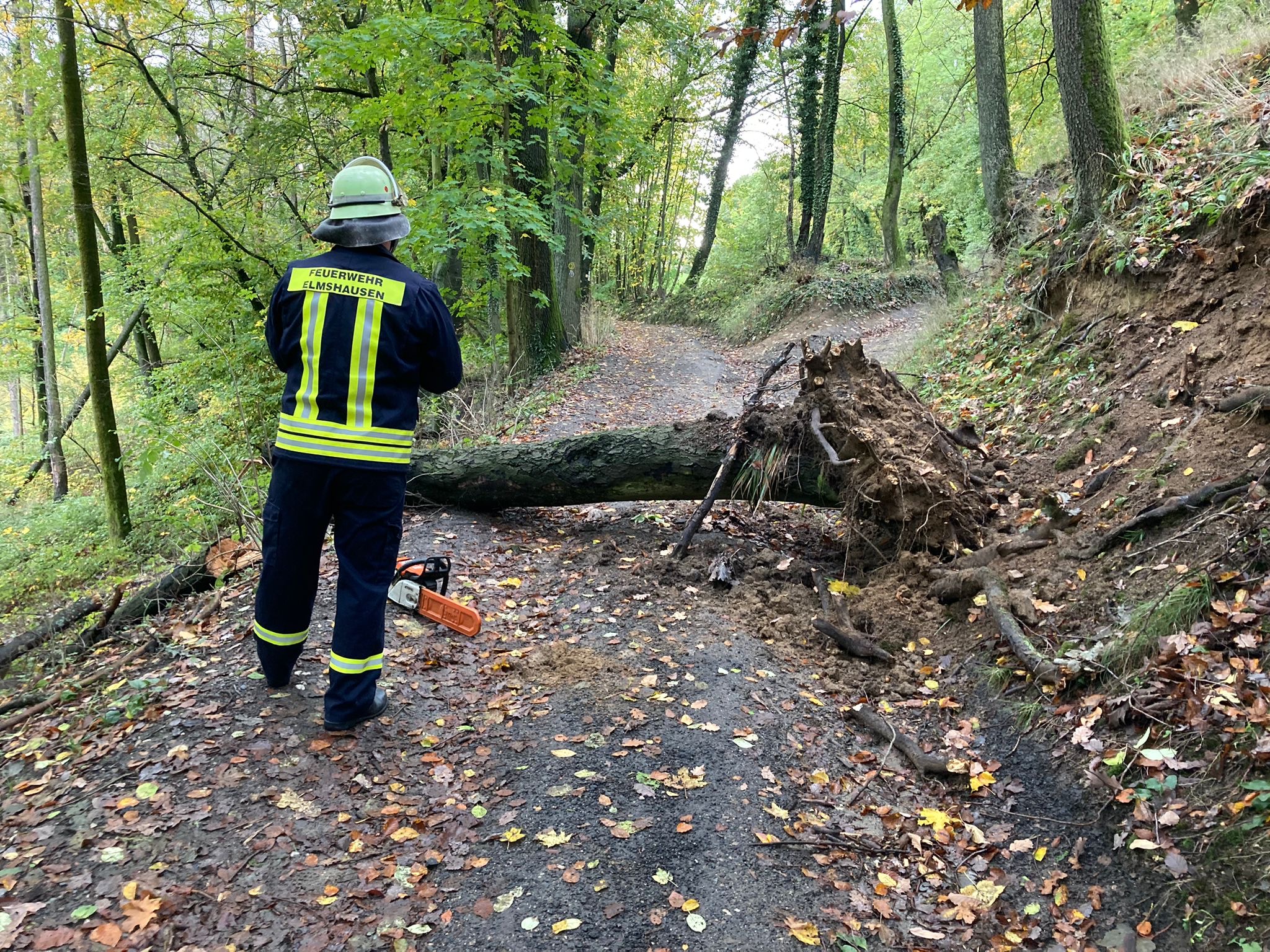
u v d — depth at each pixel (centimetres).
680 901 233
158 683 346
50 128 1336
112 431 997
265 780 277
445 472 556
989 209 1033
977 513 445
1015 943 226
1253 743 243
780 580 454
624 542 521
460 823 263
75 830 253
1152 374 473
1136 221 582
